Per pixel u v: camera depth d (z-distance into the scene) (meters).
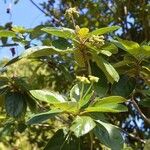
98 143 1.45
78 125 0.70
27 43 1.09
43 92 0.76
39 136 1.63
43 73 1.57
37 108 0.97
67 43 0.88
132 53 0.92
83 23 1.64
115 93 0.95
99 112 0.76
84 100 0.73
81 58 0.86
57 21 1.42
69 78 1.12
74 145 0.79
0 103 1.01
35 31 1.09
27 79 1.06
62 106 0.72
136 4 1.69
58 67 1.13
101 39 0.83
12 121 1.14
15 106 0.96
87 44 0.83
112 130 0.75
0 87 0.98
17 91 0.98
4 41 1.14
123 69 0.97
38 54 0.89
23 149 1.67
